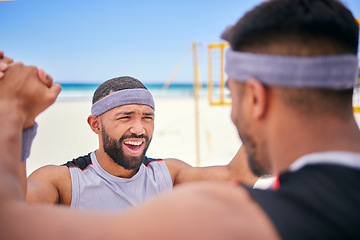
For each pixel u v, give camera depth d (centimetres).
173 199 46
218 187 51
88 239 45
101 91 182
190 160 592
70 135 880
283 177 53
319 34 55
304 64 53
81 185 175
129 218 45
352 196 46
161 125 1037
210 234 41
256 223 43
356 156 51
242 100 64
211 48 649
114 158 177
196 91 600
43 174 169
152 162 205
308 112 55
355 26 60
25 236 48
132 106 173
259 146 65
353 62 56
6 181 56
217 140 777
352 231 43
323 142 55
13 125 66
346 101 57
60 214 50
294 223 44
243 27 63
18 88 72
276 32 57
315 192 46
